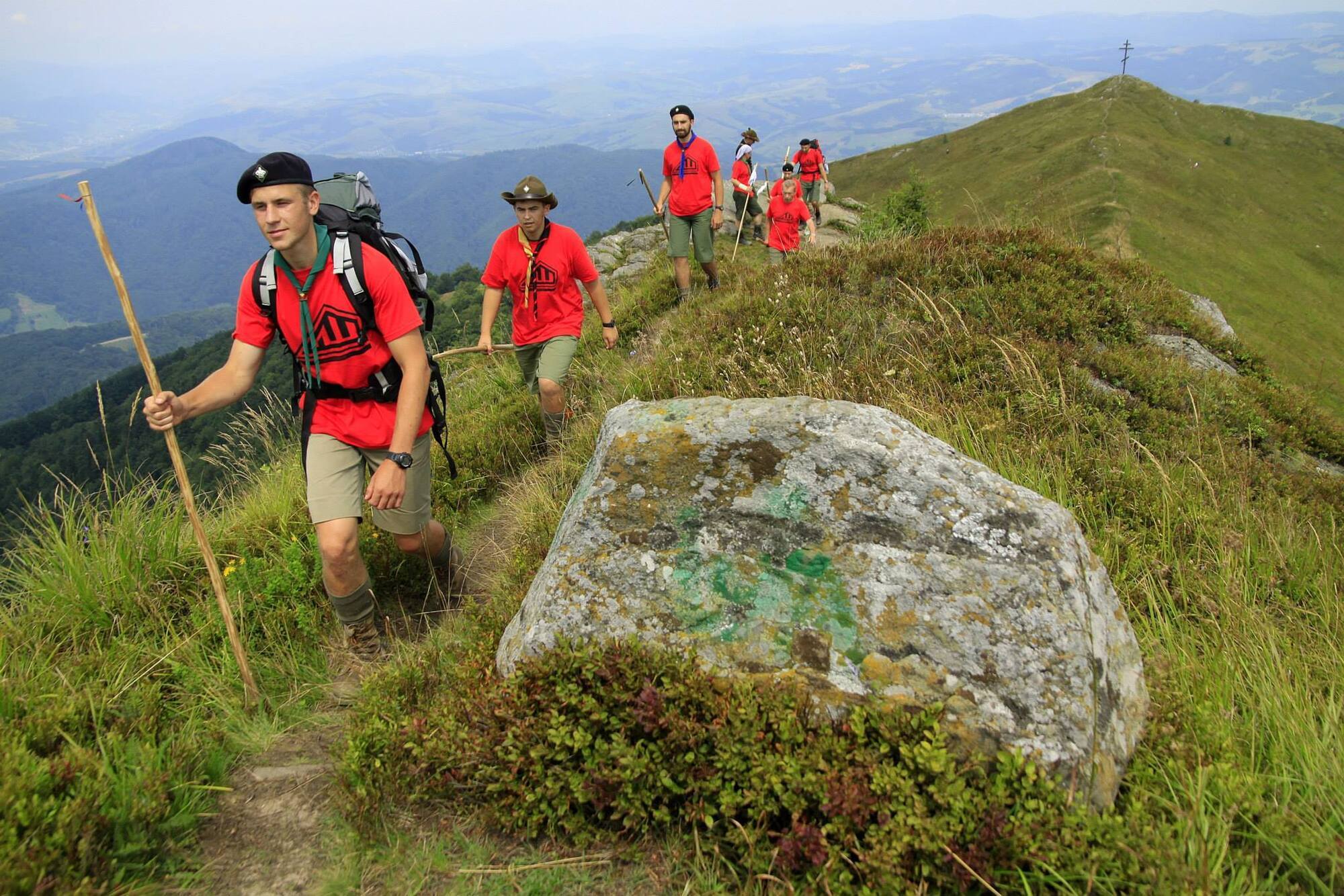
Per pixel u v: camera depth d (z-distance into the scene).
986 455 5.12
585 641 2.99
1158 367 7.03
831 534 3.02
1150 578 4.05
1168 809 2.56
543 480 6.01
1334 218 84.94
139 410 3.28
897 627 2.76
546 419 6.89
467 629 4.12
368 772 2.91
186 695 3.59
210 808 2.95
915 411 5.50
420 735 3.00
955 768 2.50
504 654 3.23
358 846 2.74
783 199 13.10
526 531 5.07
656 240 18.45
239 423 6.43
